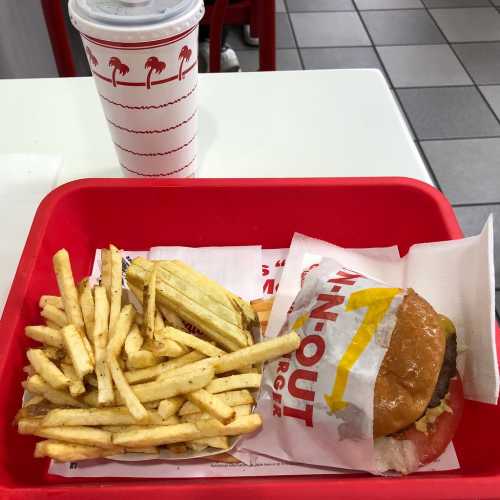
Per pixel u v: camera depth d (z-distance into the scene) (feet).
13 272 2.79
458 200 6.78
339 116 3.69
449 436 2.19
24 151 3.42
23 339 2.46
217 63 4.87
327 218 3.10
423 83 8.41
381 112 3.73
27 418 2.17
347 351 2.20
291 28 9.52
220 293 2.44
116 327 2.25
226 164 3.32
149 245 3.20
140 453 2.17
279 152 3.41
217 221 3.11
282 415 2.24
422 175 3.26
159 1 2.42
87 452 2.11
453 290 2.44
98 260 3.10
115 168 3.32
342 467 2.21
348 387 2.12
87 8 2.34
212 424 2.06
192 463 2.26
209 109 3.71
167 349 2.18
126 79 2.49
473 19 9.71
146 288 2.36
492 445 2.16
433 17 9.78
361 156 3.39
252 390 2.25
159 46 2.38
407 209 3.02
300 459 2.23
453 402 2.23
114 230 3.13
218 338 2.33
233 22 6.13
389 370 2.15
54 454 2.06
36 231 2.74
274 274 3.06
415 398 2.10
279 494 1.89
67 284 2.42
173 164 2.97
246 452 2.27
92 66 2.56
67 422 2.09
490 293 2.12
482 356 2.17
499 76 8.54
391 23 9.66
